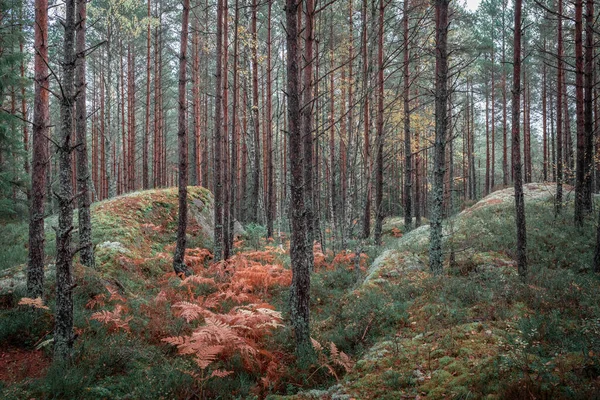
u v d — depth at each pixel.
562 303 6.40
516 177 8.53
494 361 4.61
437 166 9.12
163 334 6.98
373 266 10.48
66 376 5.37
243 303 8.94
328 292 9.75
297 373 5.70
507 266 9.12
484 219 13.35
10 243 13.29
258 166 18.88
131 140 24.72
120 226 13.50
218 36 11.27
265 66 23.23
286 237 19.62
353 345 6.55
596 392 3.59
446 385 4.49
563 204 14.20
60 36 22.64
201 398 5.18
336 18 17.91
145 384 5.36
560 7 15.60
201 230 16.16
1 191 15.56
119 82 26.70
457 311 6.61
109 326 7.08
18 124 16.09
